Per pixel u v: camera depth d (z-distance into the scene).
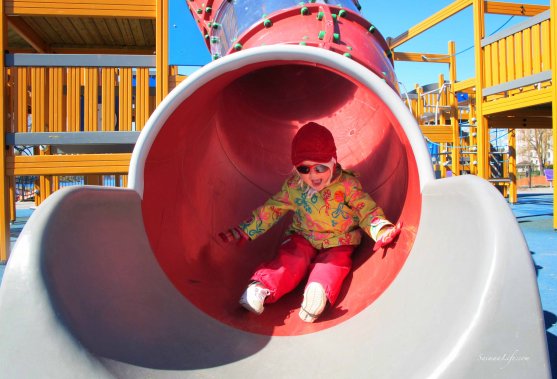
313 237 2.37
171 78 4.61
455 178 1.47
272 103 3.38
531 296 1.06
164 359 1.42
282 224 3.09
